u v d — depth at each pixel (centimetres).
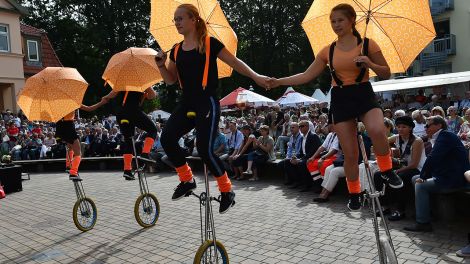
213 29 364
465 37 2412
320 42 353
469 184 514
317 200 748
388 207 638
